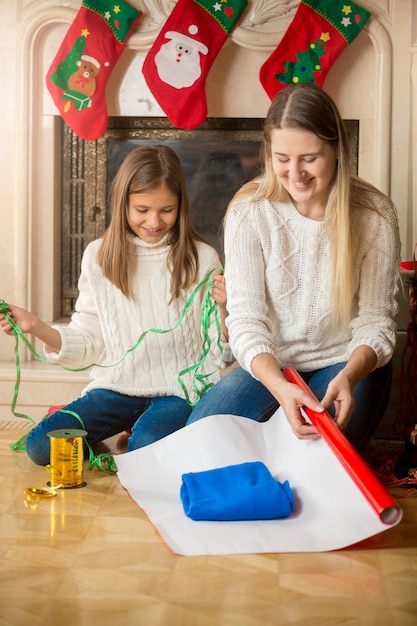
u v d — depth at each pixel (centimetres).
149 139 305
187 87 278
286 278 203
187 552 161
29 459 228
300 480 183
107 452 237
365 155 291
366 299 203
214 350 233
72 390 272
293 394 176
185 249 231
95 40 279
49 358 230
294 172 183
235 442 196
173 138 304
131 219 227
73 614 136
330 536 166
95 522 179
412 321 234
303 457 185
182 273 232
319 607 140
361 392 203
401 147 283
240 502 175
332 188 193
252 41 282
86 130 280
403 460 223
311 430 175
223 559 159
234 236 204
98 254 231
